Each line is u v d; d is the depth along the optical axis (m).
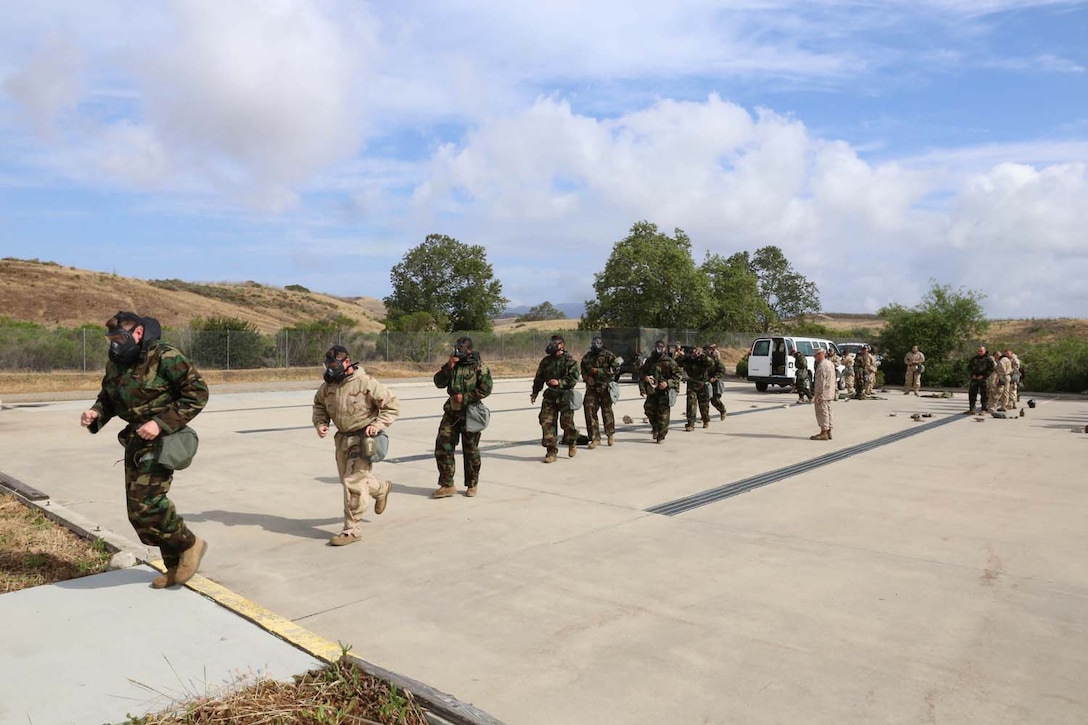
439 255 66.25
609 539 6.30
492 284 67.19
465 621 4.48
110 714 3.21
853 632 4.35
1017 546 6.19
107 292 59.38
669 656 4.00
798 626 4.43
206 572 5.34
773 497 8.01
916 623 4.49
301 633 4.13
